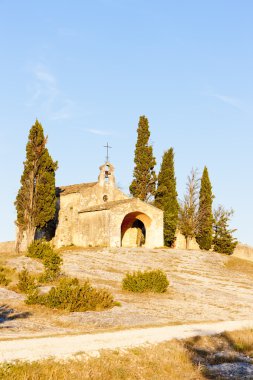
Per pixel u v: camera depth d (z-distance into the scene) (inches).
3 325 898.1
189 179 2893.7
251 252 2829.7
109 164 2773.1
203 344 840.9
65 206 2679.6
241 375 705.6
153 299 1337.4
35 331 863.7
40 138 2484.0
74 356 631.2
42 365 581.9
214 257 2282.2
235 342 881.5
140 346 731.4
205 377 688.4
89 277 1598.2
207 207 2859.3
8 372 546.3
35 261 1795.0
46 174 2471.7
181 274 1847.9
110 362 645.3
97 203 2687.0
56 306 1106.7
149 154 2800.2
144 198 2763.3
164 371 679.1
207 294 1481.3
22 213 2442.2
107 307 1161.4
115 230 2389.3
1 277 1379.2
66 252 2196.1
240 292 1572.3
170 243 2837.1
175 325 982.4
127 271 1791.3
